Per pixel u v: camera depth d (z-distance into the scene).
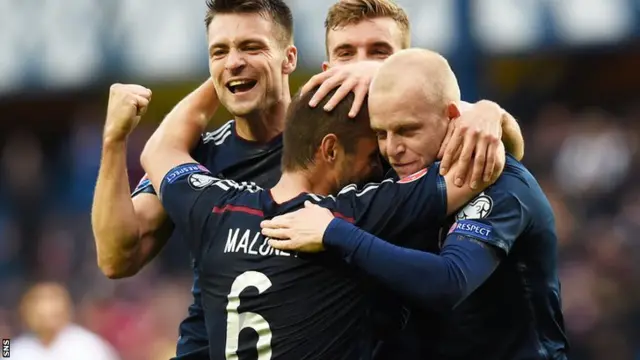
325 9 38.34
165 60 42.19
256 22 14.16
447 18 36.62
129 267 14.56
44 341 29.03
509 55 37.44
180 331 15.02
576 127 39.59
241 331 12.59
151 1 42.69
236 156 14.73
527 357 13.14
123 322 36.56
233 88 14.26
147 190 14.88
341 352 12.57
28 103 49.47
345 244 12.18
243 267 12.68
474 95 36.41
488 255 12.31
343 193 12.86
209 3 14.52
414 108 12.52
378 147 13.15
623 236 34.34
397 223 12.62
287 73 14.81
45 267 42.41
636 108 42.12
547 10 37.09
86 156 44.94
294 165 13.11
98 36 43.50
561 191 37.38
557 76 42.75
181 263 38.88
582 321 32.41
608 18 36.69
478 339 13.25
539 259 13.15
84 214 43.81
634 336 32.25
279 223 12.59
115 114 14.16
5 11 45.19
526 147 39.56
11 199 46.50
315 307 12.52
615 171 37.56
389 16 16.05
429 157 12.78
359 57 15.91
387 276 12.02
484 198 12.55
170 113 14.78
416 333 13.53
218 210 13.03
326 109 12.90
